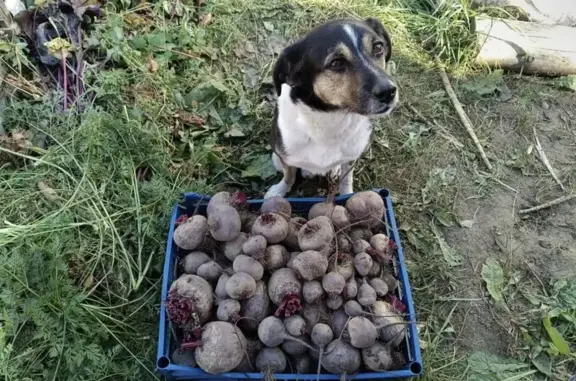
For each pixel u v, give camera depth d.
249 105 0.99
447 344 0.78
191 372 0.64
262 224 0.70
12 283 0.70
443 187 0.94
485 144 1.00
